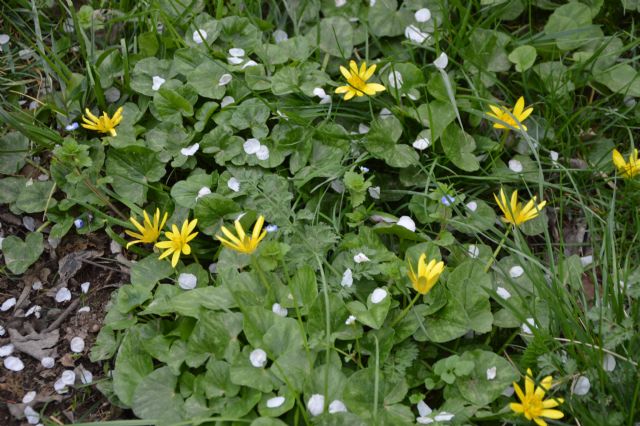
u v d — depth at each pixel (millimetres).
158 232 791
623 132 890
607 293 772
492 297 773
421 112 859
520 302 784
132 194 843
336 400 726
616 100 897
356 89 827
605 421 726
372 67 826
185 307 755
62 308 823
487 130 875
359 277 771
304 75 872
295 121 851
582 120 890
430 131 848
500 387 740
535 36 906
